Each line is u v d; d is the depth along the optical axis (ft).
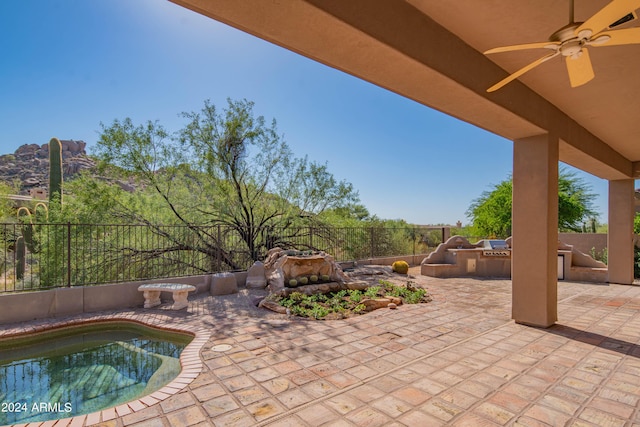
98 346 15.37
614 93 15.37
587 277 32.17
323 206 42.27
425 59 10.09
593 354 13.10
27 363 13.46
